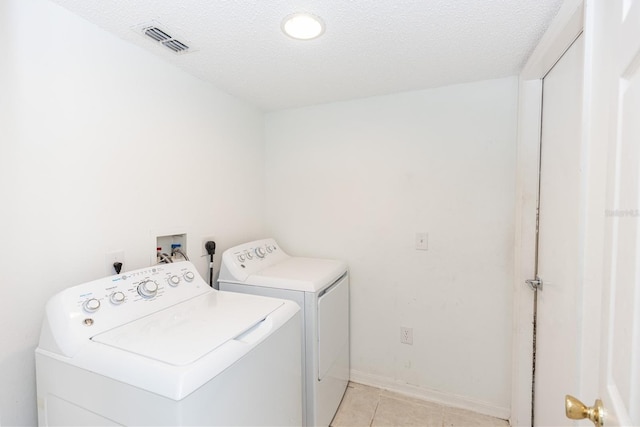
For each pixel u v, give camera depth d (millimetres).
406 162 2076
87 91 1282
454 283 1981
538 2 1140
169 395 804
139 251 1501
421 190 2043
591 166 715
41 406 1067
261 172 2461
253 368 1071
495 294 1890
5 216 1059
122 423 882
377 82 1903
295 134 2404
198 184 1847
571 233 1254
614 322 575
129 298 1213
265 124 2498
